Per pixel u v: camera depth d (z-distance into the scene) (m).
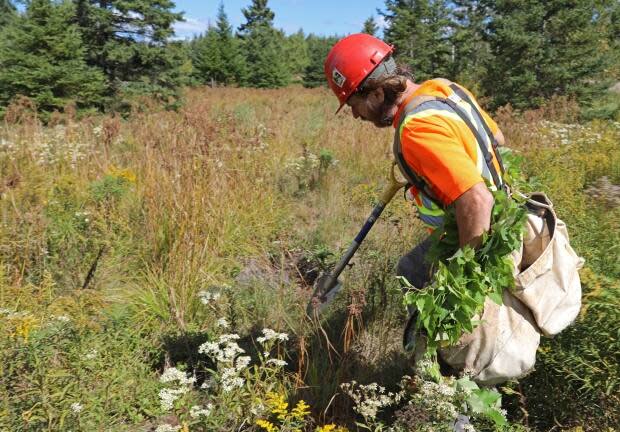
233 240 4.52
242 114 11.65
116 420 2.50
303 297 3.69
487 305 1.94
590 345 2.28
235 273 4.08
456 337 1.85
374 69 1.99
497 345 1.95
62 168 5.72
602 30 20.20
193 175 4.63
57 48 14.90
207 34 33.91
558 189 4.75
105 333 2.92
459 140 1.83
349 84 2.02
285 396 2.58
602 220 3.54
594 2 18.12
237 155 5.97
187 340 3.11
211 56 33.16
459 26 28.77
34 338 2.51
